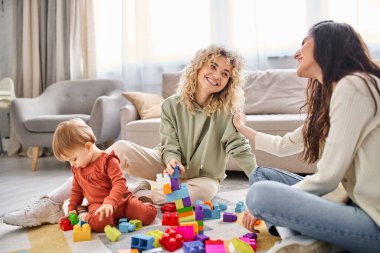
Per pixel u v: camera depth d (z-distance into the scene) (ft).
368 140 2.69
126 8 11.46
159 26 11.39
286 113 8.71
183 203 4.25
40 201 4.54
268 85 9.04
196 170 5.39
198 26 11.00
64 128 4.26
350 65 2.92
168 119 5.42
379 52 9.07
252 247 3.33
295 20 9.92
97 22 12.02
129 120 8.64
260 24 10.16
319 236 2.80
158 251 3.29
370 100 2.65
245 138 5.18
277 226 3.15
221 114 5.23
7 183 7.75
